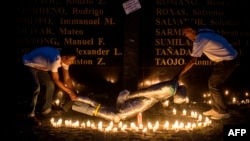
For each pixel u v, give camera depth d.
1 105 12.09
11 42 12.98
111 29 13.09
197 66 13.26
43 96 11.67
